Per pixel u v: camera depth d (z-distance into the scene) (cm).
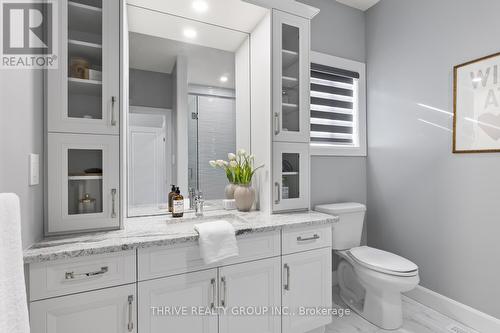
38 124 118
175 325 125
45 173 124
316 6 233
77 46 135
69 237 124
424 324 181
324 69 232
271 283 150
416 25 211
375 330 176
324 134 237
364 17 257
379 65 243
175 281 125
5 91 87
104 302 112
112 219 136
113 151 137
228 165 201
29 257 99
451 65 187
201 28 197
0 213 57
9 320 58
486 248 168
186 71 198
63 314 106
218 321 135
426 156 204
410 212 217
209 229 129
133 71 183
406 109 218
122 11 139
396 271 166
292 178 195
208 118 204
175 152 194
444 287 193
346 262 218
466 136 177
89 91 137
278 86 183
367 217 257
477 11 171
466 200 179
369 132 254
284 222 156
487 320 166
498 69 160
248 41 209
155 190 186
